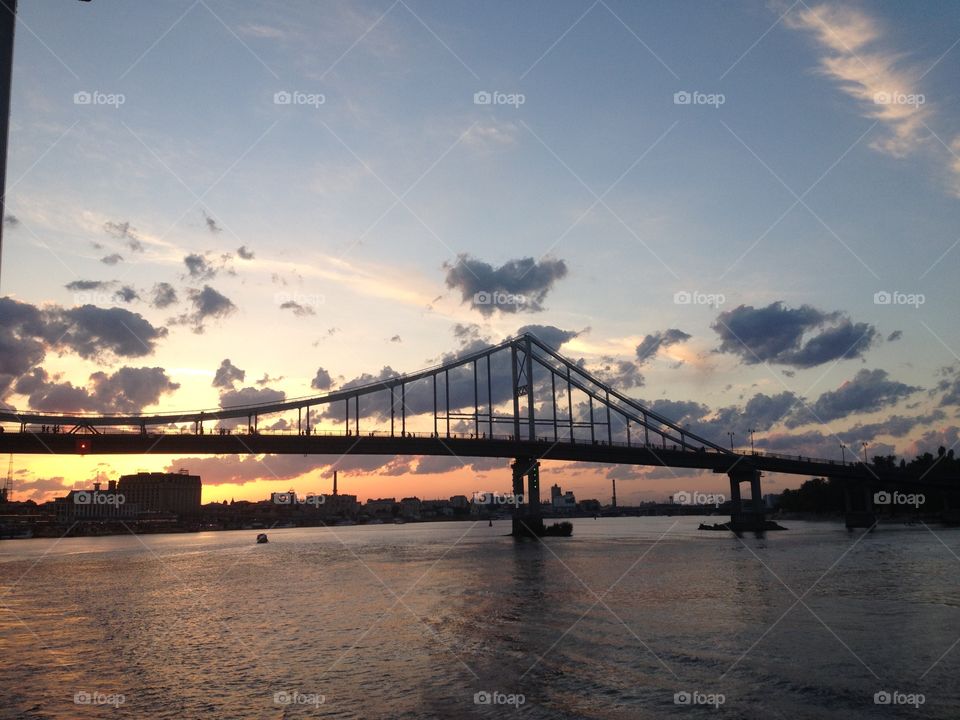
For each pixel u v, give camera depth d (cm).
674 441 17025
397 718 2781
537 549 12556
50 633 4806
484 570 8594
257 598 6525
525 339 16225
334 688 3225
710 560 9350
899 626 4369
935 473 19375
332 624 4925
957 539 12544
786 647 3831
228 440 12200
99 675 3566
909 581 6506
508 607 5412
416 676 3375
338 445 13050
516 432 15650
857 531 16325
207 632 4747
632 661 3559
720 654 3688
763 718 2712
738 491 17662
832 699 2923
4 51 1424
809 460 17500
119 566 10781
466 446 14588
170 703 3067
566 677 3288
